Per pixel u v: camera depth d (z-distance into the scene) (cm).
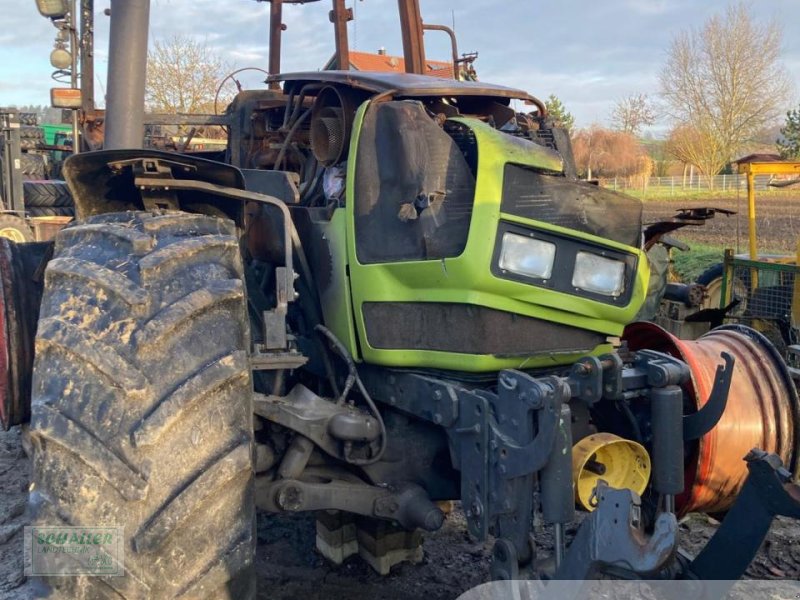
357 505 255
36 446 187
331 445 254
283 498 245
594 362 234
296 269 294
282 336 235
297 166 359
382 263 258
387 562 316
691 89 4144
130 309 194
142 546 178
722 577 225
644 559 183
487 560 331
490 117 307
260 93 389
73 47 698
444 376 256
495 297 242
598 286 256
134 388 183
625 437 274
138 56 280
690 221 430
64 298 200
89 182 258
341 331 275
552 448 210
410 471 269
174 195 256
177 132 651
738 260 734
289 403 252
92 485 179
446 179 251
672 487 241
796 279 663
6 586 308
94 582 179
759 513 217
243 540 194
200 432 190
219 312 203
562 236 248
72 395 186
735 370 291
